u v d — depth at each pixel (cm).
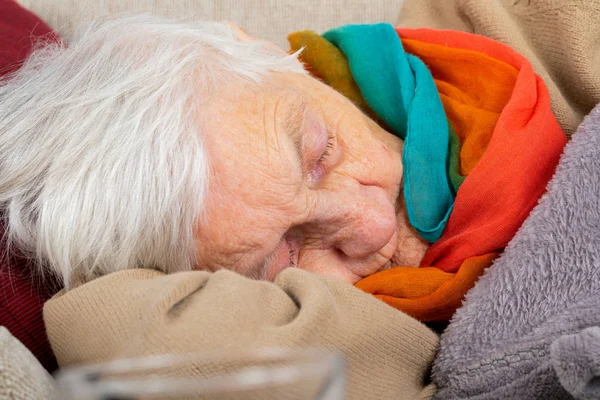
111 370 31
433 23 91
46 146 55
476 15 80
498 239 61
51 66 63
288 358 33
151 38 60
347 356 48
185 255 56
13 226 56
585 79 75
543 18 78
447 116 73
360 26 79
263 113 56
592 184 57
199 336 42
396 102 74
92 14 100
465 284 60
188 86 56
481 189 62
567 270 55
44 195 54
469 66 73
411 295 62
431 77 72
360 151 63
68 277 54
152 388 29
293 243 63
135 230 53
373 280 64
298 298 48
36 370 44
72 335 48
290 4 110
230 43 63
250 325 44
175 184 53
